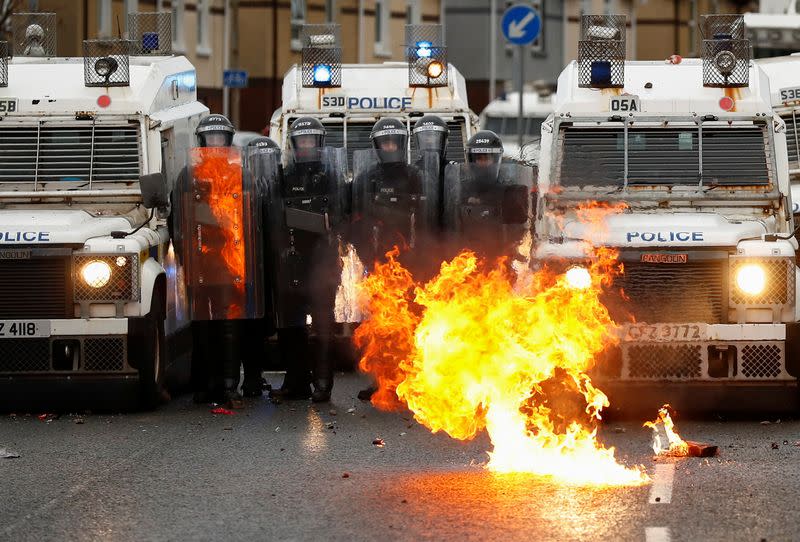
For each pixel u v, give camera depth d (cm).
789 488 1697
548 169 2403
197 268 2395
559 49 9656
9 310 2330
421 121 2448
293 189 2405
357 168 2395
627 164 2403
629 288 2177
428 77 3238
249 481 1778
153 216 2503
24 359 2333
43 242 2314
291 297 2427
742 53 2455
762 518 1547
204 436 2127
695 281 2178
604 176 2395
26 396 2344
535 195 2364
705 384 2183
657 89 2452
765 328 2175
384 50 8412
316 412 2347
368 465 1872
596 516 1556
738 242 2189
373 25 8300
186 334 2673
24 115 2567
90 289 2327
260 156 2409
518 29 4069
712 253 2178
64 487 1758
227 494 1705
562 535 1477
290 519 1570
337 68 3256
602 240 2183
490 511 1587
